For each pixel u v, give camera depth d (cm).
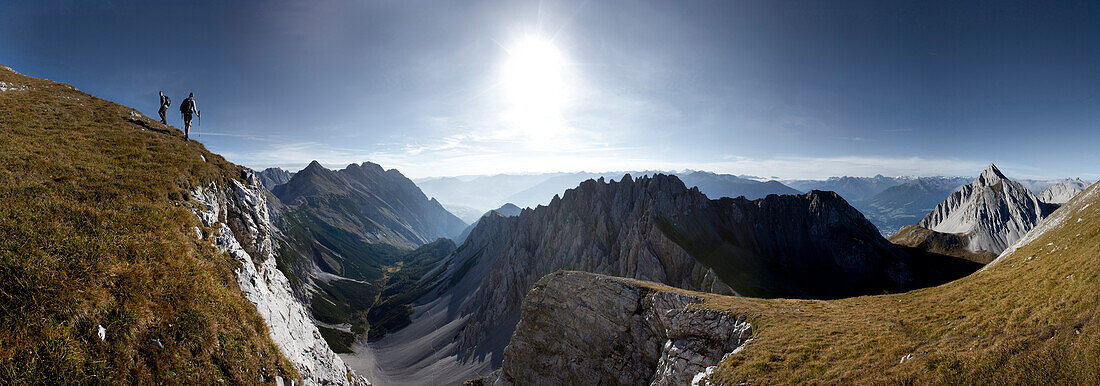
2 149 2397
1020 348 2203
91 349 1482
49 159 2489
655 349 4991
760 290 15712
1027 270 3597
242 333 2177
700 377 3303
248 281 2811
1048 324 2342
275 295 3397
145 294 1789
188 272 2103
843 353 2839
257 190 4028
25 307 1411
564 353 6084
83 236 1838
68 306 1502
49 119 3353
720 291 14112
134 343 1622
